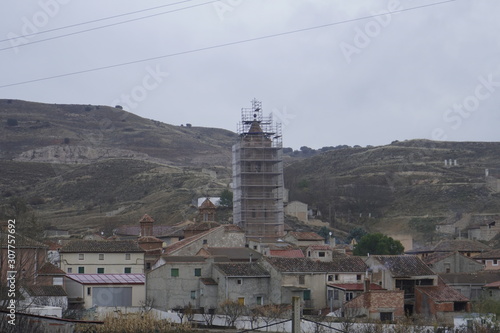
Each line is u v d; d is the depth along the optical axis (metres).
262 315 156.50
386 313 162.75
